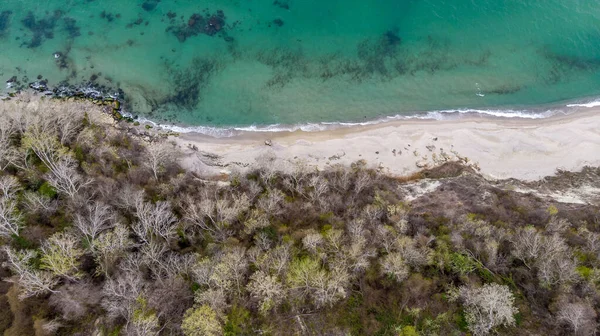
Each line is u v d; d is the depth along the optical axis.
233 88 80.38
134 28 87.50
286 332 43.06
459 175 68.19
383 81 80.75
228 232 53.12
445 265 48.06
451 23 85.94
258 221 52.50
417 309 43.69
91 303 43.91
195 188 62.25
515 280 47.41
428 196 63.44
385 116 77.31
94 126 68.44
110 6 90.56
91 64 83.19
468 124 75.50
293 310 44.50
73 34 86.88
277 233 52.69
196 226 54.69
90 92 79.88
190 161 70.88
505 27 85.19
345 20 86.94
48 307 43.75
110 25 88.06
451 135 74.19
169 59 83.75
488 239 50.47
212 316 40.50
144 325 40.38
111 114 76.81
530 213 57.88
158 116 77.69
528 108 77.19
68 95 79.25
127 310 43.00
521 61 81.94
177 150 71.81
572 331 41.62
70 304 43.34
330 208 58.44
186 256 48.16
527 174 69.19
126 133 74.12
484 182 66.69
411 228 54.38
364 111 77.94
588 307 41.69
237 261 44.56
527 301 45.25
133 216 54.09
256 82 81.00
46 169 57.75
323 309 44.72
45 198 53.41
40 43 85.88
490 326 41.62
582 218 57.81
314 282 44.03
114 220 52.06
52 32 87.12
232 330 42.34
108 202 54.81
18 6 91.00
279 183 63.16
